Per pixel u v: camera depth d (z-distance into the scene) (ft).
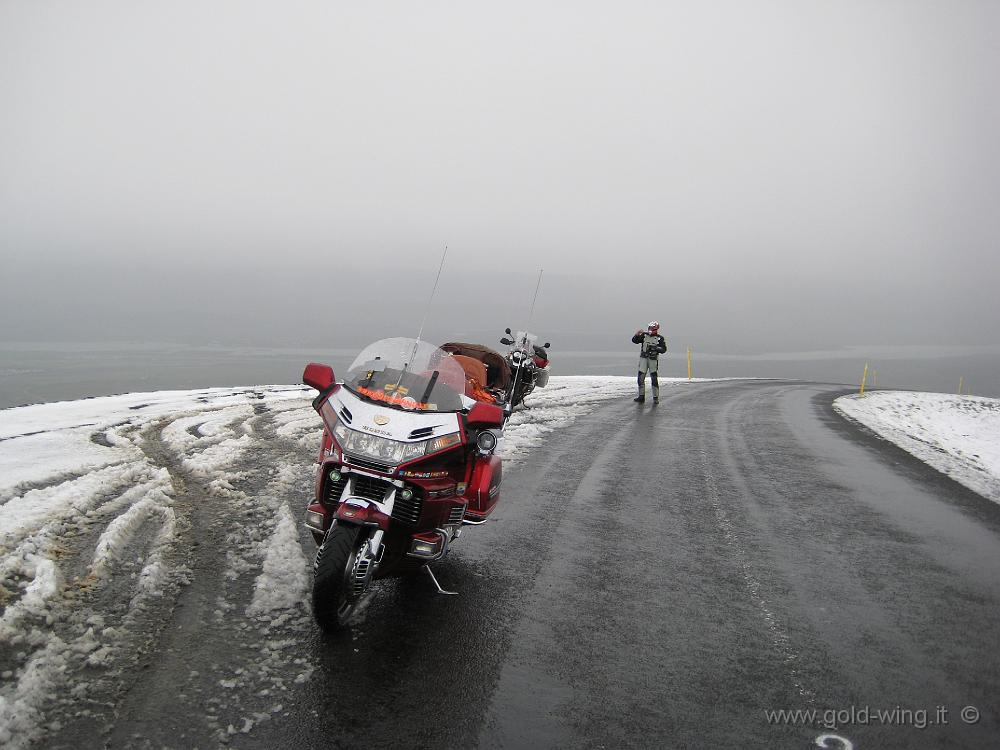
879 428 50.75
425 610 15.37
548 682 12.66
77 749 9.73
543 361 38.29
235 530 19.25
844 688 12.92
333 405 16.06
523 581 17.51
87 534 18.25
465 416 16.02
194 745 10.05
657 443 38.50
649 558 19.71
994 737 11.49
